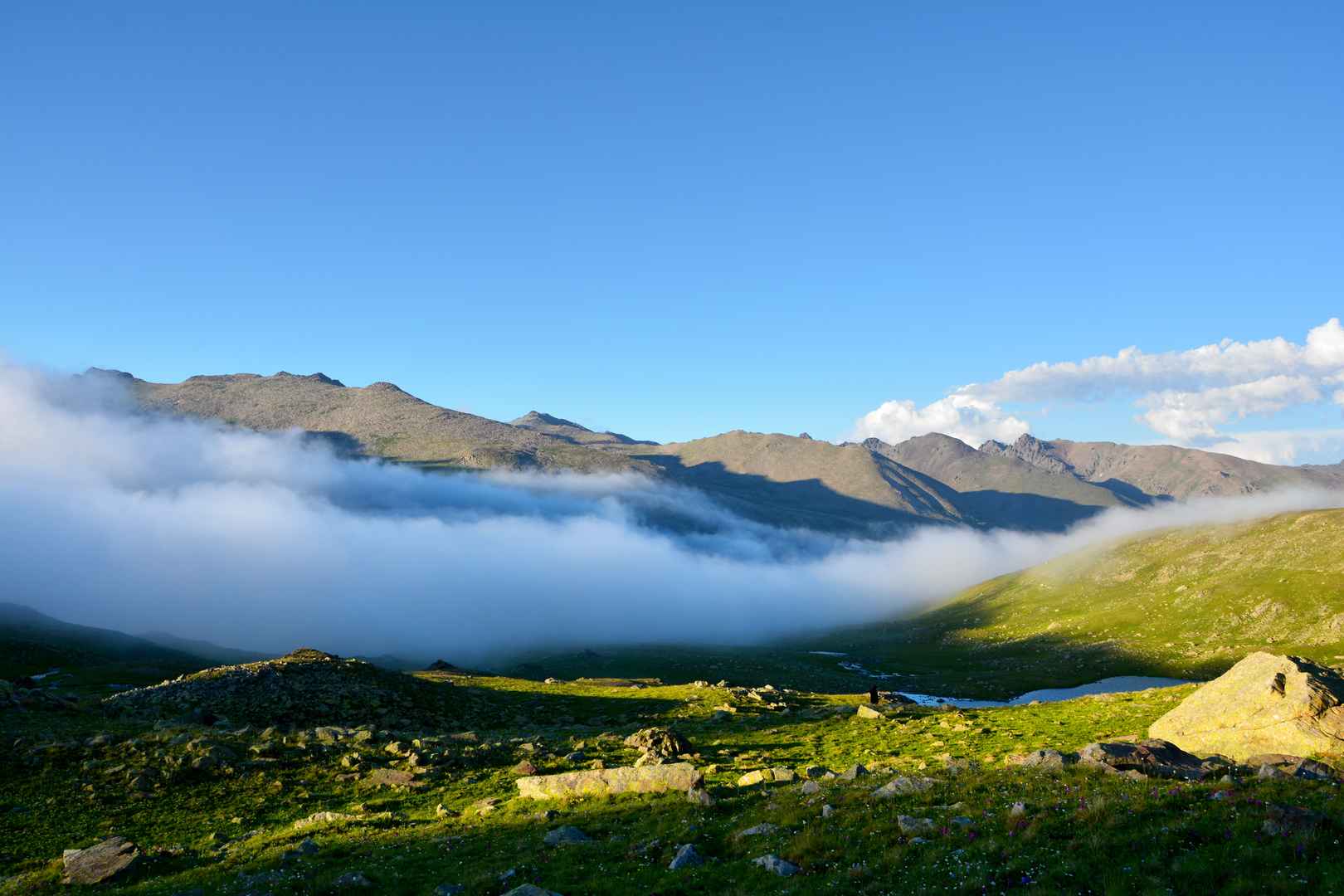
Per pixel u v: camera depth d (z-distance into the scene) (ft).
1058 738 173.78
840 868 71.72
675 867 80.59
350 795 149.28
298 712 246.47
